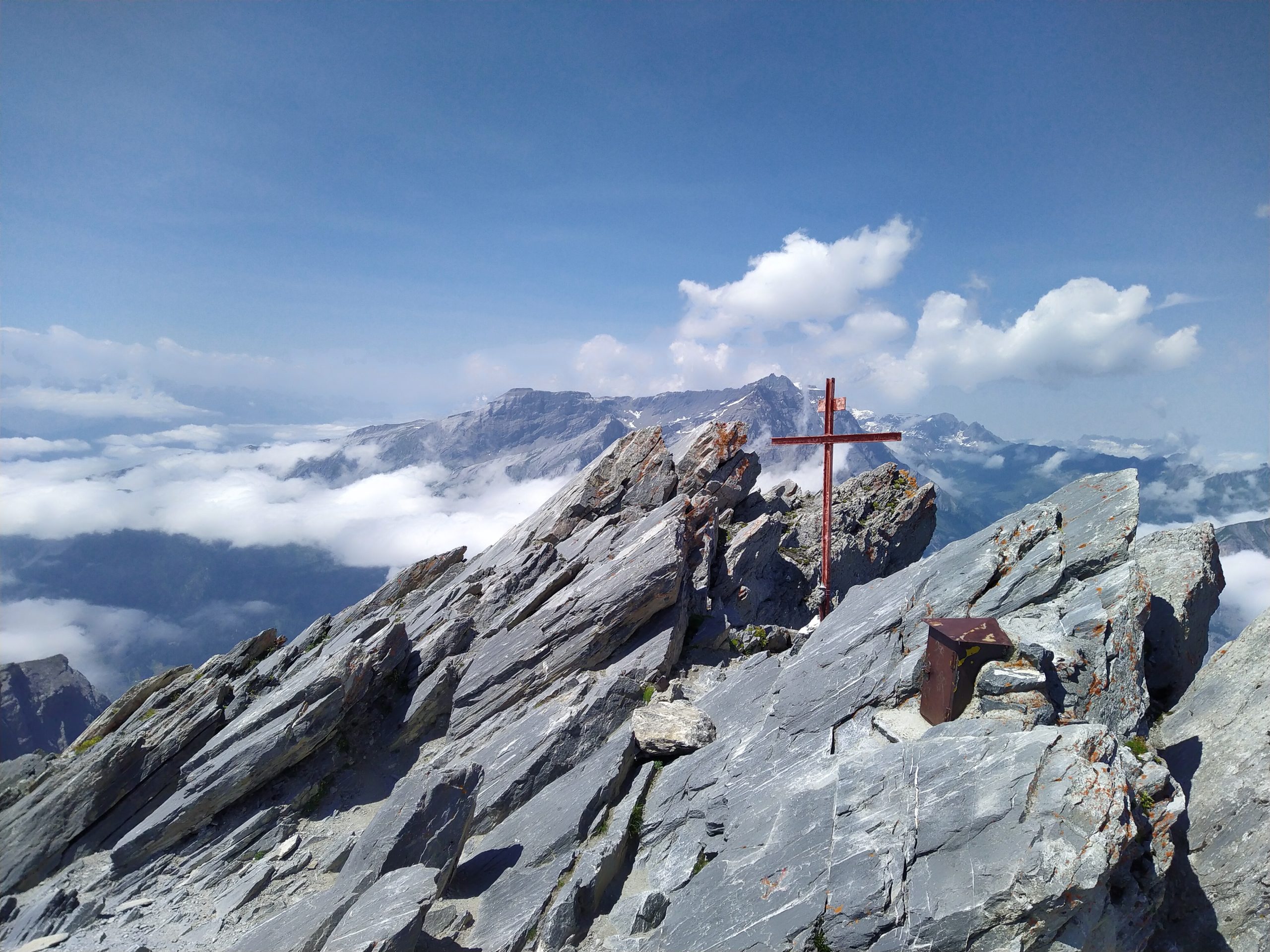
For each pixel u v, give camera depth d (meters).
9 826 26.31
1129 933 14.05
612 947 17.56
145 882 24.20
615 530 39.53
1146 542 24.23
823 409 37.38
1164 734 19.11
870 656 22.00
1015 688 17.38
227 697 32.50
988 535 24.36
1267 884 14.64
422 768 28.16
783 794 18.72
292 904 21.88
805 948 14.70
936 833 15.00
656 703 26.62
